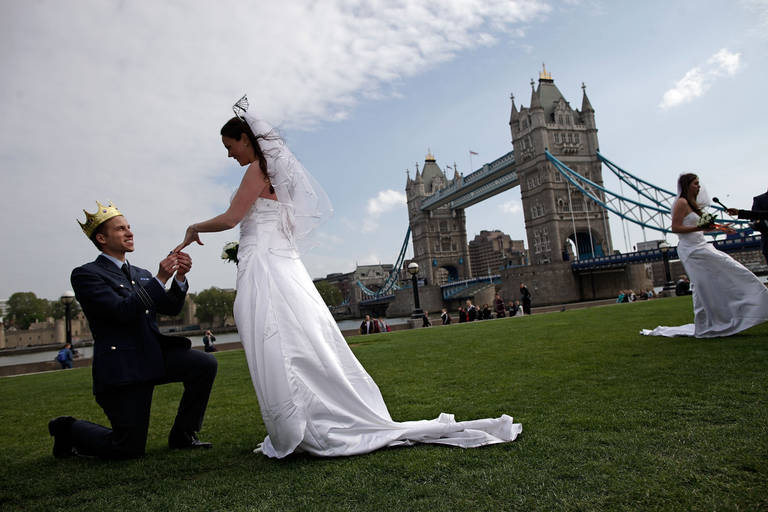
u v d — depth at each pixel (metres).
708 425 3.15
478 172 106.06
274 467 3.06
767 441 2.78
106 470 3.28
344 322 131.62
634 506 2.17
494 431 3.27
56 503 2.71
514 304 32.22
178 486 2.87
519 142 94.75
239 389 6.89
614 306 21.86
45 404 7.05
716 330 6.97
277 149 3.56
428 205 130.88
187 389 3.80
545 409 3.96
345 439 3.16
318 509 2.36
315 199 3.75
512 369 6.22
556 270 77.44
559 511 2.17
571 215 86.88
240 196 3.47
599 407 3.85
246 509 2.43
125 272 3.92
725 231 7.00
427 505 2.32
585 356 6.62
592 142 92.56
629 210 79.62
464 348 9.42
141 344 3.59
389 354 9.62
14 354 95.81
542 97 94.94
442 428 3.29
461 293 102.38
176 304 3.72
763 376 4.34
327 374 3.23
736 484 2.29
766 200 6.83
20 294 145.62
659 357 5.88
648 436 3.04
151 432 4.57
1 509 2.66
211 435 4.19
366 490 2.55
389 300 126.44
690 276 7.21
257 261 3.39
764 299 6.53
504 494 2.38
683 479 2.39
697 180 7.14
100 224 3.83
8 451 4.12
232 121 3.56
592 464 2.66
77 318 138.00
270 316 3.23
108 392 3.50
